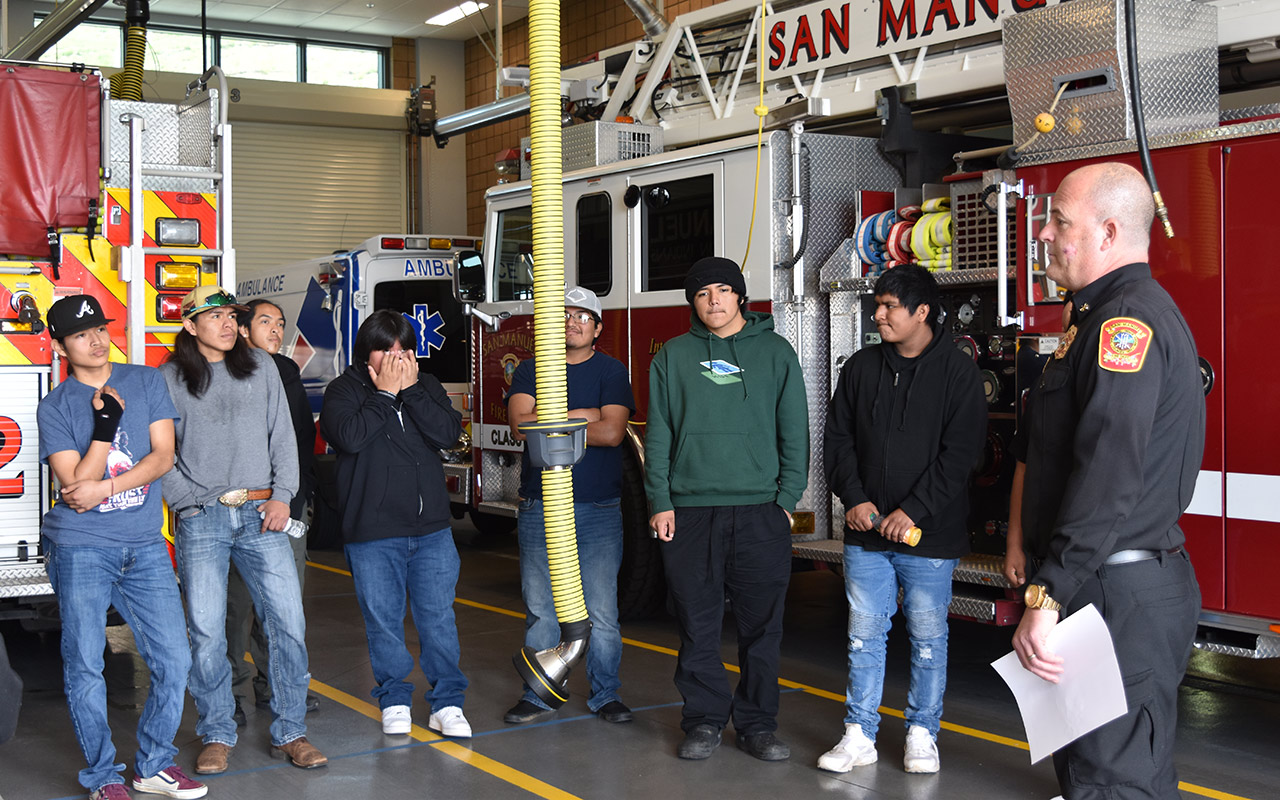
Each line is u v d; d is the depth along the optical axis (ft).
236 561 14.98
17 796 13.93
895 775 14.37
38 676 19.71
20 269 17.70
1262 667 20.18
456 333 34.81
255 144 55.42
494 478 27.25
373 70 58.34
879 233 19.49
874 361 14.76
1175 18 15.94
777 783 14.11
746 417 14.75
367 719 16.97
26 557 17.70
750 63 24.23
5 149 17.21
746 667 15.19
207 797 13.80
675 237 21.88
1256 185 14.17
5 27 27.86
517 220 26.40
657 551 22.49
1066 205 9.53
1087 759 9.17
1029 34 16.42
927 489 14.01
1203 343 14.62
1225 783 14.12
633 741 15.85
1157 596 9.05
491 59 57.11
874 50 21.57
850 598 14.78
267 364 15.02
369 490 15.42
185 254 18.85
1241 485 14.33
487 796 13.79
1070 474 9.22
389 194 58.23
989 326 17.70
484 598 26.16
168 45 54.49
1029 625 9.05
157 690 13.64
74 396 13.30
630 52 27.14
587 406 16.58
